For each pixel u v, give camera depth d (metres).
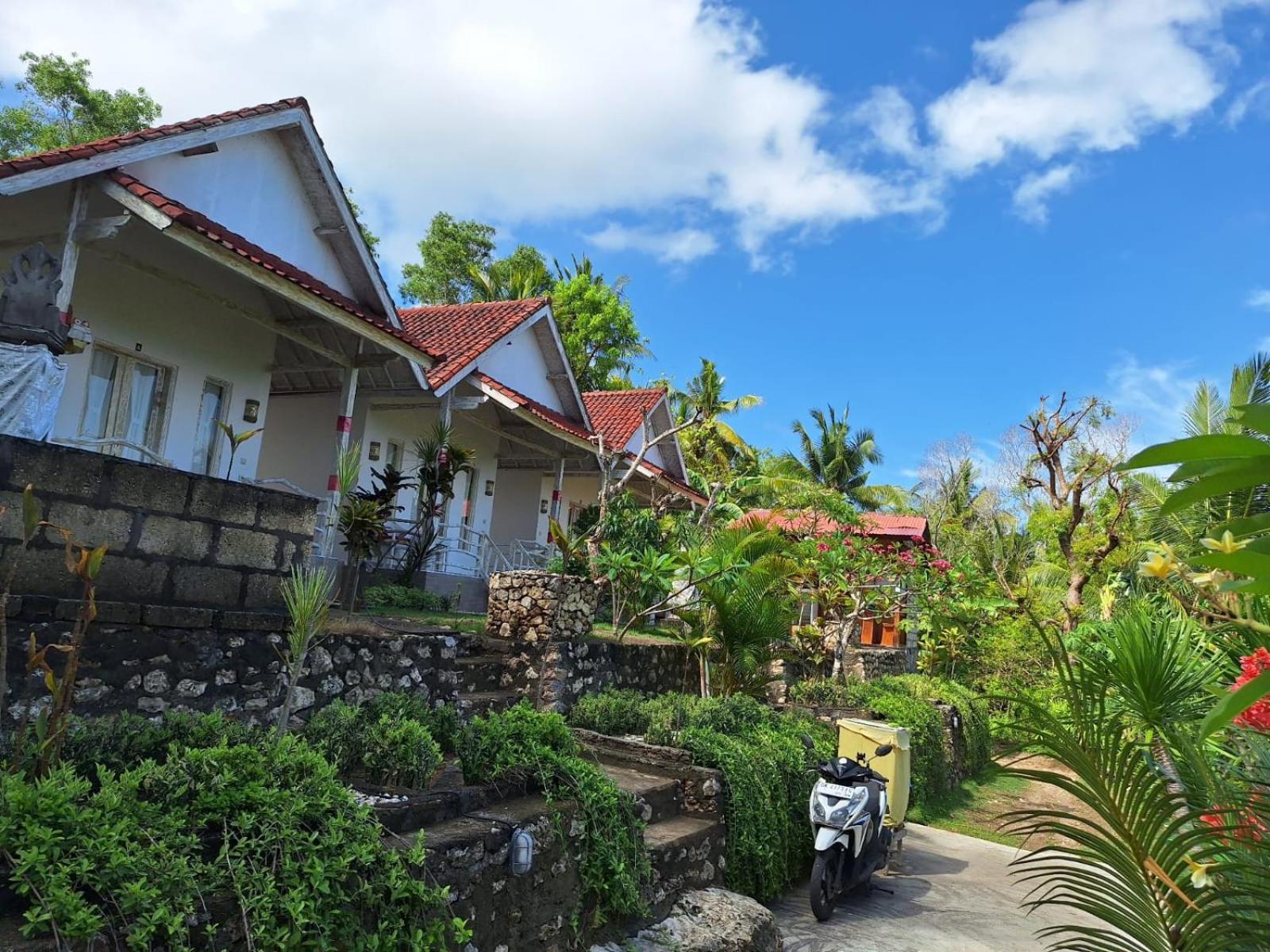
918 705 12.85
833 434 41.28
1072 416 19.58
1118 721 2.61
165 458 10.34
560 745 5.77
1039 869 2.87
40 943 2.67
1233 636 3.27
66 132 20.47
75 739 3.86
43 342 5.03
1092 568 18.12
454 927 3.96
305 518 5.73
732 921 5.99
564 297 29.25
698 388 31.94
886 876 8.73
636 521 11.59
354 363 11.70
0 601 3.41
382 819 4.21
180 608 4.88
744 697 9.42
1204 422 16.86
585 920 5.20
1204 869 2.36
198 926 3.08
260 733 4.38
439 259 32.19
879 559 15.36
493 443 17.30
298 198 11.22
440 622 9.74
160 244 10.09
